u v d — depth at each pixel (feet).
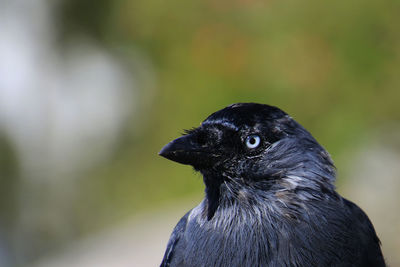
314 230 18.95
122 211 56.24
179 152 20.27
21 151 67.15
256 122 19.97
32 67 68.74
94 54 65.92
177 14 53.11
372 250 20.10
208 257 19.43
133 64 60.29
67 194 63.00
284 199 19.43
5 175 66.13
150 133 56.70
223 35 49.83
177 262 20.15
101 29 65.72
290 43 47.85
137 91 59.82
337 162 45.37
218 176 20.07
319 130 46.57
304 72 47.24
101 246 48.39
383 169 43.98
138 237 47.47
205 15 51.11
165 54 54.49
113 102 62.28
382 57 46.70
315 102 47.03
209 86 50.06
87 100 65.57
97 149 62.75
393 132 45.96
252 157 19.86
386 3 46.70
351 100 46.75
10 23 69.77
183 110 52.01
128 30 60.18
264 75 47.98
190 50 51.72
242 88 48.57
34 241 61.98
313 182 19.57
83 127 64.80
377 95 46.57
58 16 69.10
